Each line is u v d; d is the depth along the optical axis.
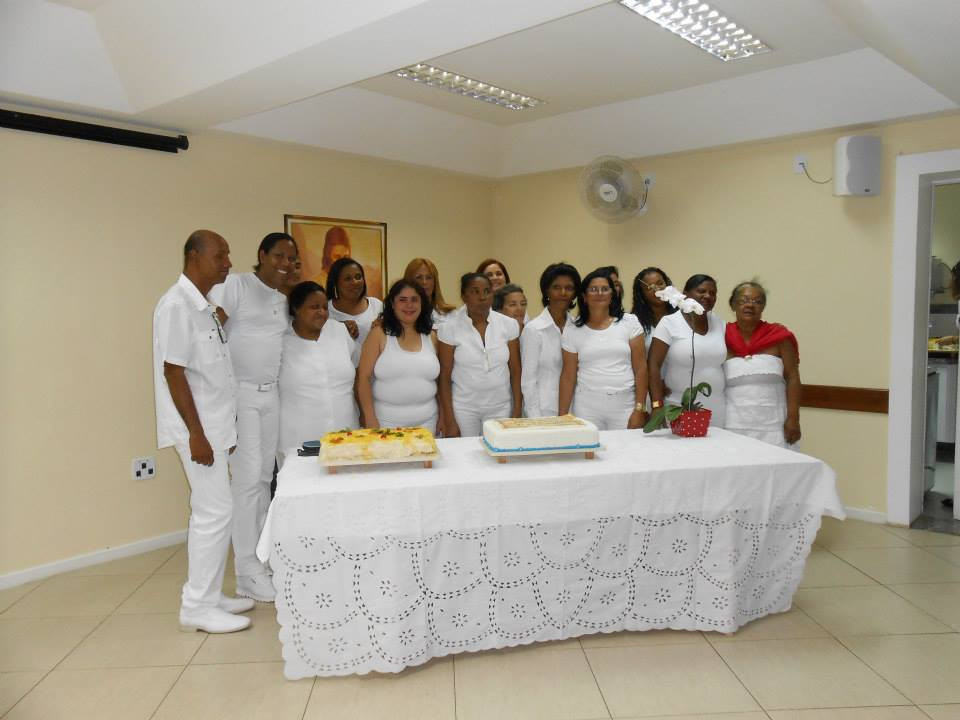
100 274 3.76
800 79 4.22
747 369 3.65
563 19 3.52
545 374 3.66
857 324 4.38
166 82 3.36
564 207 5.77
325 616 2.44
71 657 2.74
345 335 3.35
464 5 2.42
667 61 4.14
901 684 2.45
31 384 3.53
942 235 5.80
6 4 2.99
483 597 2.52
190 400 2.74
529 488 2.48
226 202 4.30
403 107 4.92
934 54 2.67
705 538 2.66
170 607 3.21
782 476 2.70
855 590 3.26
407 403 3.30
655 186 5.20
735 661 2.60
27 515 3.54
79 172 3.64
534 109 5.18
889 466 4.28
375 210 5.21
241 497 3.17
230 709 2.35
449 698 2.38
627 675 2.51
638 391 3.51
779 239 4.64
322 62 2.95
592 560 2.60
